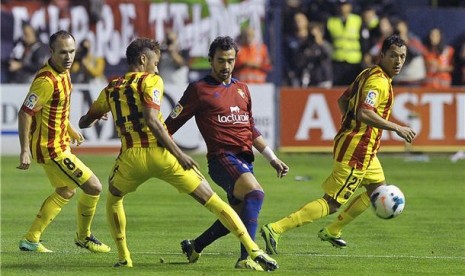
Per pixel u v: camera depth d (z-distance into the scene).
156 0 75.94
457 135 76.06
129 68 29.19
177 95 74.19
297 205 49.00
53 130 32.50
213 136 30.09
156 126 27.64
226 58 29.97
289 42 77.75
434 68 79.31
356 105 32.25
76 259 31.95
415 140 75.56
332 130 75.31
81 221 33.12
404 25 78.25
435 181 60.00
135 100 28.34
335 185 32.81
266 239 32.53
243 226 28.36
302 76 77.69
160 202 49.84
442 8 81.31
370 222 43.44
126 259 30.23
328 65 78.00
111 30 75.31
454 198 52.31
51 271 29.28
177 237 38.31
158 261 31.78
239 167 29.69
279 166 31.28
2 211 45.88
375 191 30.55
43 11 74.44
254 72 76.62
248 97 30.84
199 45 76.38
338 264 31.69
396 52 31.95
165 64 75.31
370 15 78.62
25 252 33.56
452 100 75.88
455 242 37.69
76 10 74.94
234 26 76.88
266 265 28.02
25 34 74.12
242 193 29.52
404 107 75.38
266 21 77.31
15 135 72.81
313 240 37.91
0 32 73.88
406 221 43.81
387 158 74.19
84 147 73.25
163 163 28.25
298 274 29.36
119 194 29.08
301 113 75.06
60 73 32.31
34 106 31.66
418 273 30.09
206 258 32.50
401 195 30.34
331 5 78.62
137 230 40.22
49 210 33.56
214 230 30.67
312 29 77.94
